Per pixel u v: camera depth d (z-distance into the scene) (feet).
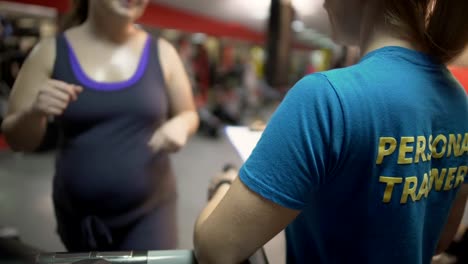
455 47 1.31
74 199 2.63
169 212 3.14
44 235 4.49
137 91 2.55
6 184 6.29
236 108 14.92
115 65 2.54
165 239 3.05
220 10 9.95
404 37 1.32
